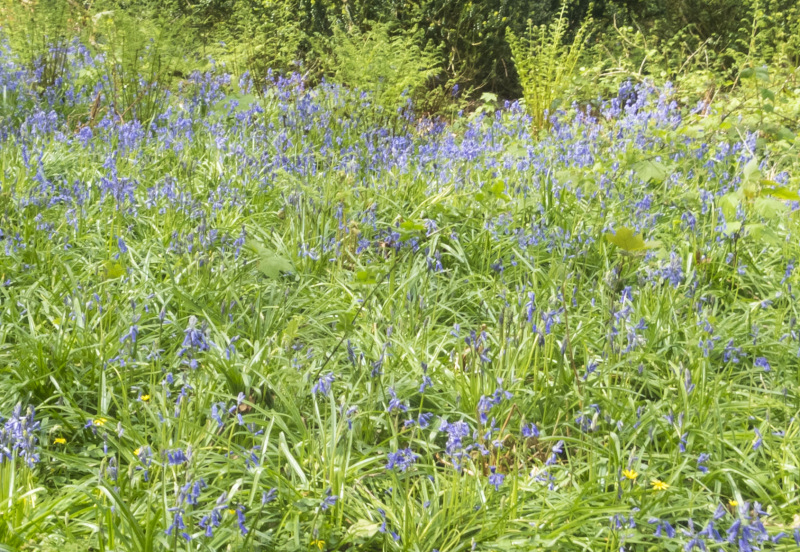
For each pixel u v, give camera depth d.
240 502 3.06
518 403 3.80
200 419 3.58
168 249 5.02
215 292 4.67
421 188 6.43
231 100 8.34
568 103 10.12
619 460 3.27
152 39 8.99
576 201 6.09
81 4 11.00
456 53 11.89
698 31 13.31
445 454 3.47
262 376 3.68
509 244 5.44
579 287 4.89
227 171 6.62
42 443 3.40
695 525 3.12
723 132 7.80
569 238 5.46
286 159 6.67
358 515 3.07
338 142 7.56
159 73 8.95
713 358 4.42
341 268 5.18
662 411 3.85
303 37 11.17
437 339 4.48
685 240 5.52
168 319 4.38
